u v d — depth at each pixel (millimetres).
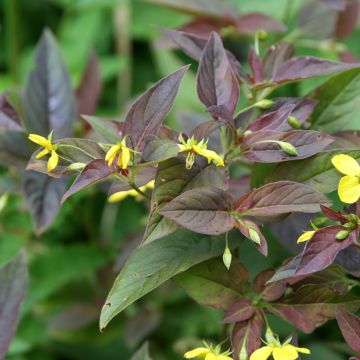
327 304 671
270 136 663
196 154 641
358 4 904
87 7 1218
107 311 639
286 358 625
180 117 841
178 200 625
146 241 625
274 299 674
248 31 862
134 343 885
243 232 640
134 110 642
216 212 638
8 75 1238
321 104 731
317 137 655
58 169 657
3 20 1331
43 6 1327
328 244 622
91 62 913
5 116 728
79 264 917
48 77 849
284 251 792
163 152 625
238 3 1122
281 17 1091
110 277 929
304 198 638
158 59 1058
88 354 978
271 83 704
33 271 913
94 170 630
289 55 743
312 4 932
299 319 672
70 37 1227
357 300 671
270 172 692
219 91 677
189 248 663
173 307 921
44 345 969
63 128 840
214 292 682
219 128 706
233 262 679
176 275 679
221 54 681
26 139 830
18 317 711
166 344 927
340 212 650
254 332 667
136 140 643
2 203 858
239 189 751
